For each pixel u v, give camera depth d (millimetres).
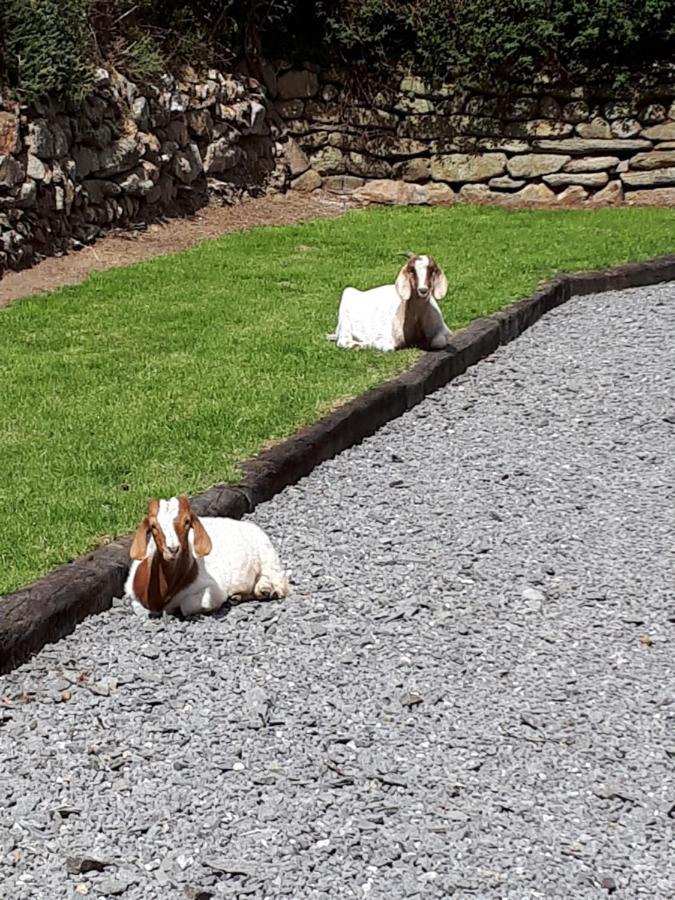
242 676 5430
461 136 16500
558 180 16250
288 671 5480
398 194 16375
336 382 8484
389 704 5281
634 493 7398
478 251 12719
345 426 7887
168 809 4582
